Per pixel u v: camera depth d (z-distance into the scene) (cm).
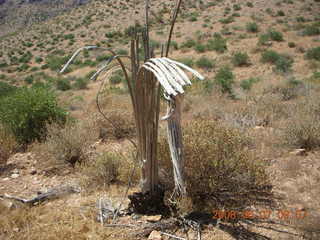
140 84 293
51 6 12012
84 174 457
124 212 354
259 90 1122
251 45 2236
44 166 505
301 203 364
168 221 326
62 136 516
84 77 2380
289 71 1628
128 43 3500
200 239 305
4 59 4594
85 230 328
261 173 363
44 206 381
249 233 314
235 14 3391
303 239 304
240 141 391
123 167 426
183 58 2162
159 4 4609
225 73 1541
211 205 353
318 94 835
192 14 3741
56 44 4681
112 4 6012
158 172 357
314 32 2316
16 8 12469
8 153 554
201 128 383
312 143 515
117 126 634
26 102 603
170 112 287
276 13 3247
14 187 446
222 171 346
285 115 688
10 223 345
